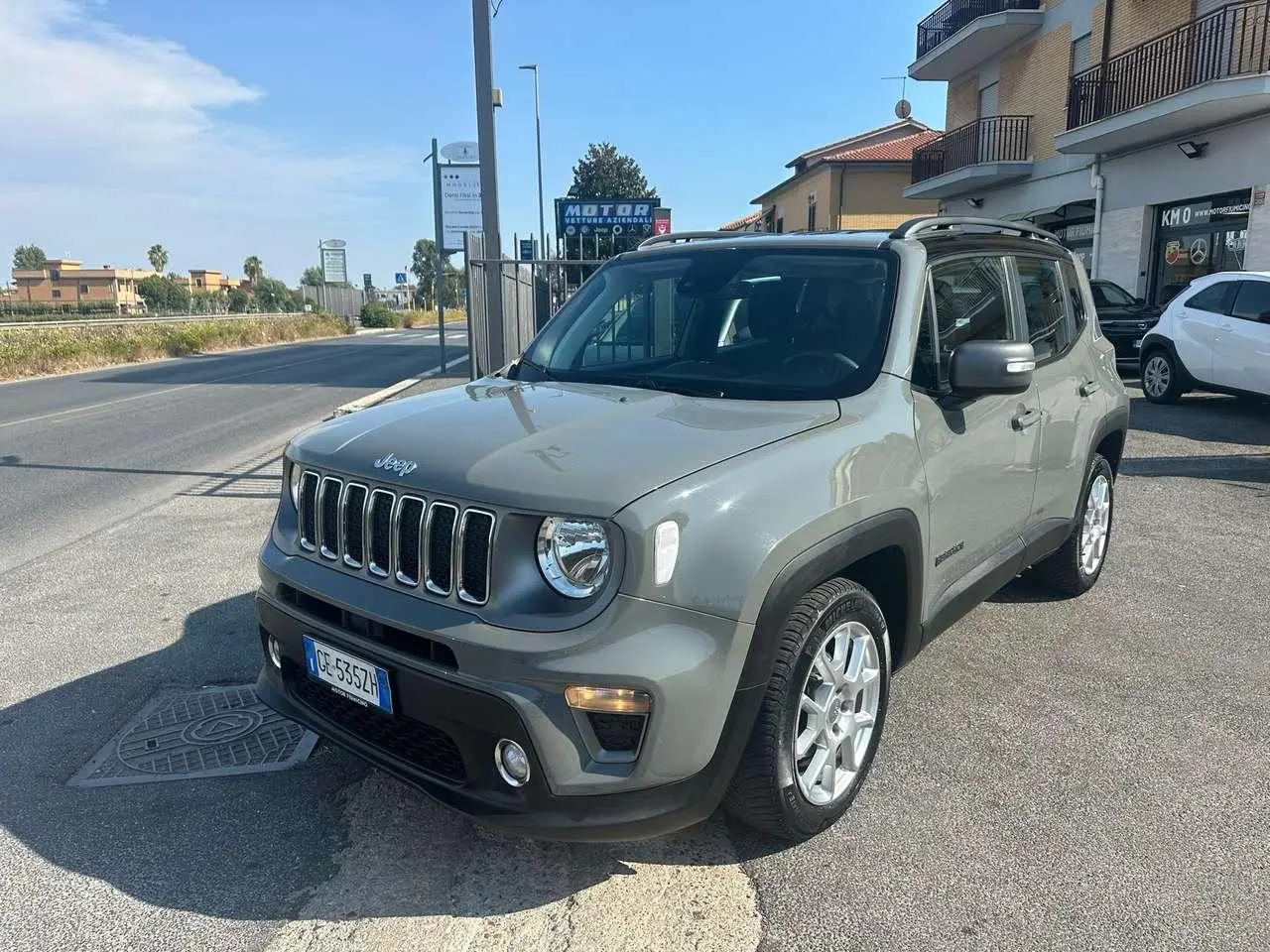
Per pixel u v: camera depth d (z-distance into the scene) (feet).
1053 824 9.66
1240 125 51.55
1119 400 16.11
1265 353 34.24
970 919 8.23
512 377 12.51
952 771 10.72
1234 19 49.21
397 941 8.00
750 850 9.26
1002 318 12.65
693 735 7.53
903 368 10.16
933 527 10.30
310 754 11.14
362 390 54.34
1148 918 8.24
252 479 27.35
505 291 35.73
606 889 8.67
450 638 7.57
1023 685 12.95
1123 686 12.91
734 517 7.77
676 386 10.59
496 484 7.71
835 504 8.56
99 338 85.15
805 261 11.60
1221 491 24.08
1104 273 64.69
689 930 8.12
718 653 7.57
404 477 8.26
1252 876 8.82
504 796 7.64
